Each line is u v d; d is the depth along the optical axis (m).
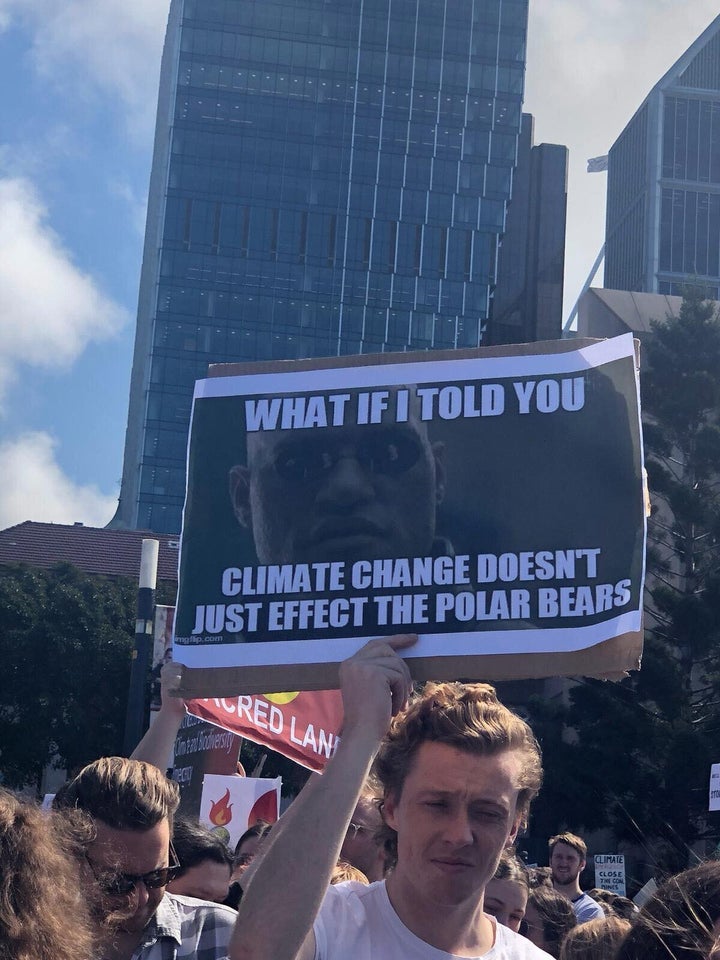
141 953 2.93
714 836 27.88
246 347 106.19
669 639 31.16
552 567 2.85
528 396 2.97
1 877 1.66
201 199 108.25
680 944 1.91
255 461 3.04
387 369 3.04
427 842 2.27
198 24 110.81
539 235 117.75
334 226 109.31
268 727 4.55
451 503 2.93
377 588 2.89
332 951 2.27
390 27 112.56
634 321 47.12
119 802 2.76
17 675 34.41
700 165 150.62
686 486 31.16
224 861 3.77
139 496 102.12
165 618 13.20
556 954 4.97
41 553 53.75
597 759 28.88
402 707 2.40
